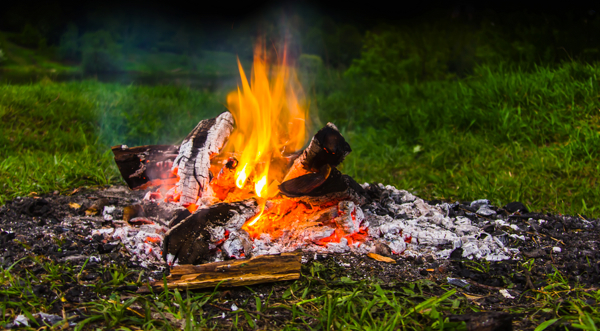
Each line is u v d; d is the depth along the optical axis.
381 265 2.51
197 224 2.47
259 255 2.42
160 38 20.53
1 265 2.29
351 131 6.82
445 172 4.91
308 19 15.55
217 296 2.13
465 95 6.19
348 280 2.26
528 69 7.22
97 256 2.45
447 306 2.05
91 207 3.22
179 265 2.29
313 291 2.18
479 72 7.11
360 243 2.72
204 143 2.98
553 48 7.31
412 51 9.55
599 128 4.95
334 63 13.38
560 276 2.33
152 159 3.11
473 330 1.75
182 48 20.33
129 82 12.56
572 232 3.05
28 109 5.96
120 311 1.88
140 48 20.02
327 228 2.71
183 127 6.49
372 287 2.21
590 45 7.24
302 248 2.66
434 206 3.35
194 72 16.14
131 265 2.41
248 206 2.65
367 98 7.87
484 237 2.89
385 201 3.36
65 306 1.97
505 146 5.15
